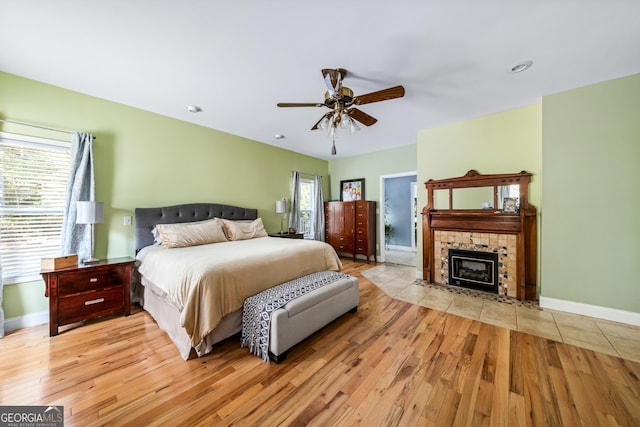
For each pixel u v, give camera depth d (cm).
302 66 223
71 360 182
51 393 148
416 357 188
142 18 166
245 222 404
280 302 194
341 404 142
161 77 243
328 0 152
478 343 207
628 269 241
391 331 229
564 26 174
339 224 570
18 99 237
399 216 717
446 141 373
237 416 133
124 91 271
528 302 300
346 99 217
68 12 160
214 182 397
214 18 167
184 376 165
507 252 321
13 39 187
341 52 203
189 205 357
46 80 246
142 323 244
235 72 234
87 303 236
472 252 348
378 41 190
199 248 278
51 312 216
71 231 254
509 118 323
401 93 208
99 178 283
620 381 158
